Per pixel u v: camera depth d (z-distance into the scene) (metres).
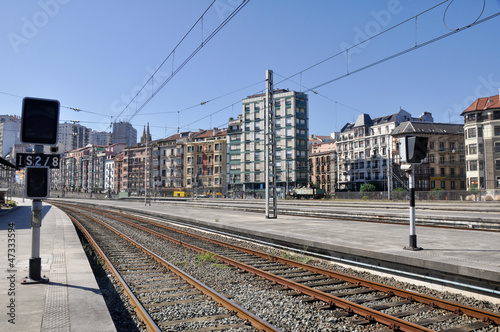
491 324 5.11
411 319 5.41
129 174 106.50
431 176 70.50
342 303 5.93
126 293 6.85
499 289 5.95
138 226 20.73
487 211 23.83
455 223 16.62
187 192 91.56
